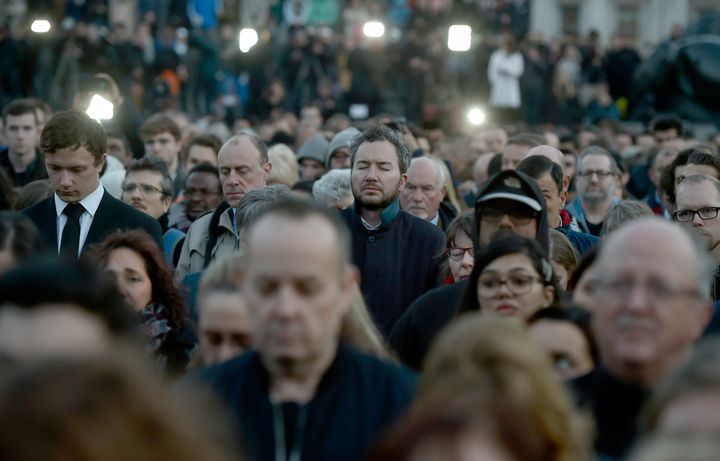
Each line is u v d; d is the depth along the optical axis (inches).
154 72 2420.0
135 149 1314.0
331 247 375.6
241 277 467.8
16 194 852.6
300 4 2979.8
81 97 1285.7
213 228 823.1
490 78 2502.5
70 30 2155.5
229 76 2610.7
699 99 2290.8
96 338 338.0
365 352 424.8
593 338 447.8
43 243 476.1
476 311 518.3
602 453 396.5
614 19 4052.7
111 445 247.4
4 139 1279.5
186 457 257.0
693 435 291.1
